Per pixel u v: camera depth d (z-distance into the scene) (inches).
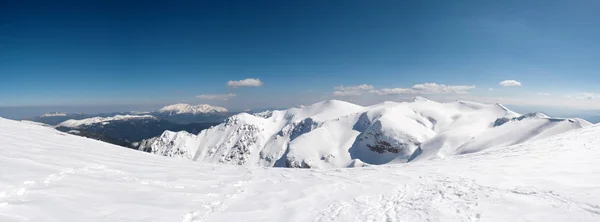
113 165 508.7
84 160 490.3
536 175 578.6
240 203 428.8
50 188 330.0
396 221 372.2
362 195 507.5
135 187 414.0
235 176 618.8
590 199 386.3
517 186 496.1
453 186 540.7
